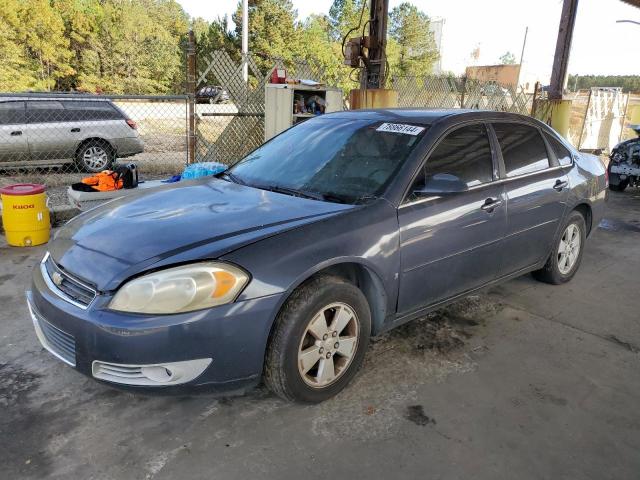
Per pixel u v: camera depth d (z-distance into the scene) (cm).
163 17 6694
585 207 485
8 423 267
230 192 340
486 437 265
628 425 279
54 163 1002
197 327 242
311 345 279
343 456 249
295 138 397
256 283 253
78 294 260
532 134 427
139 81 4850
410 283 321
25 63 4006
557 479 238
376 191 317
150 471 236
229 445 255
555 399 301
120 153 1067
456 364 337
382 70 828
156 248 260
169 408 284
